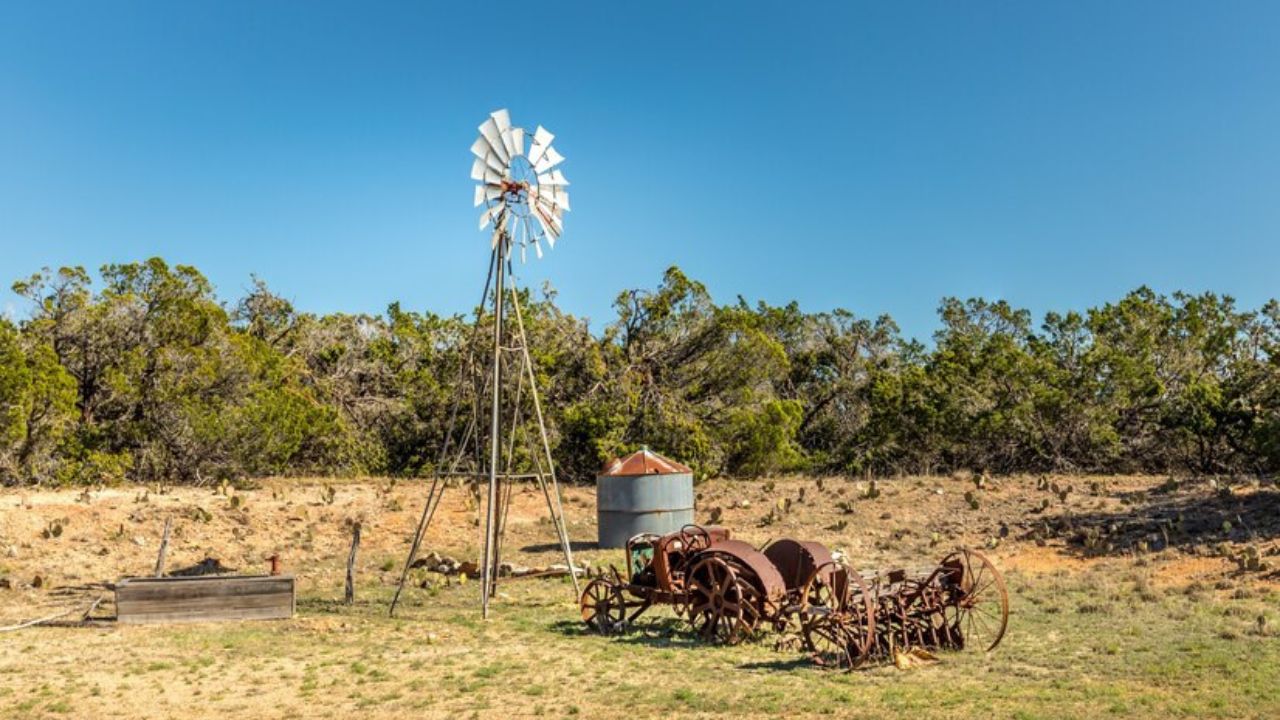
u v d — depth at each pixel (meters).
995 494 30.14
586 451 42.25
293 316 50.91
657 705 12.09
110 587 22.02
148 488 32.06
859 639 13.93
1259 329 45.94
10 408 32.06
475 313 48.06
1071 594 19.27
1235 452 37.66
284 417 39.12
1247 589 18.92
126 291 39.56
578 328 44.81
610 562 23.95
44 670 14.46
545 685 13.33
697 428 41.56
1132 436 41.00
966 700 11.82
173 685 13.58
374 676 13.99
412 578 23.33
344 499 31.47
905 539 26.53
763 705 11.90
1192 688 12.23
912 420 43.00
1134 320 45.16
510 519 30.05
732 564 15.99
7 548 23.50
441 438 47.22
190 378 38.16
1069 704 11.55
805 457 47.44
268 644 16.33
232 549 25.61
